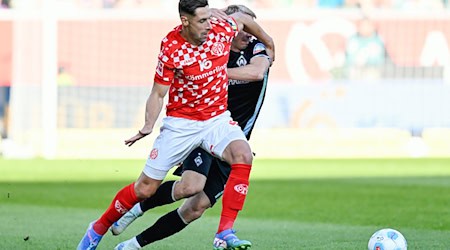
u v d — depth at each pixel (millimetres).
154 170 21875
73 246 25812
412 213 35750
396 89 74188
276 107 73438
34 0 72500
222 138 21641
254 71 23250
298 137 73188
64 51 73625
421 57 74562
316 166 63094
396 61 74562
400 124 74188
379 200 40812
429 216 34656
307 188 46750
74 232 29188
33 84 71250
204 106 21703
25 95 71250
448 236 28266
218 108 21953
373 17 74500
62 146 71625
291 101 73500
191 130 21734
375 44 74438
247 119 24594
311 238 27906
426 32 74500
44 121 70312
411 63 74625
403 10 75438
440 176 54469
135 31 74062
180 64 20984
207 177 23609
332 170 59625
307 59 73688
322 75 73812
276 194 43656
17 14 71125
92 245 22750
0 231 29344
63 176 54344
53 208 37406
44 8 69438
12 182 50250
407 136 74062
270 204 39312
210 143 21766
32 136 71562
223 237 21203
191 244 26484
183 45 20969
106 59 73875
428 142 74000
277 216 35000
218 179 23594
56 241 26875
